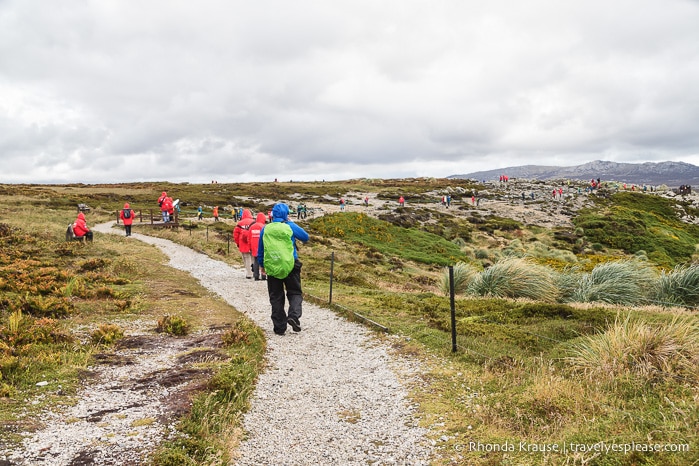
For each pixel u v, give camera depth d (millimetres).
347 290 15586
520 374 6305
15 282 11758
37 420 4918
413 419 5414
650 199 84562
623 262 15008
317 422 5453
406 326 9844
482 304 12047
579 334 8484
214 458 4348
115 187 94000
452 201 74250
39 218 34219
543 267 15562
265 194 76188
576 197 82562
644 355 5816
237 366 6922
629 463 3611
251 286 15383
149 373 6621
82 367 6645
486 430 4840
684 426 4090
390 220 51906
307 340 9234
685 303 12281
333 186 98688
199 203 62219
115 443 4504
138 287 13977
